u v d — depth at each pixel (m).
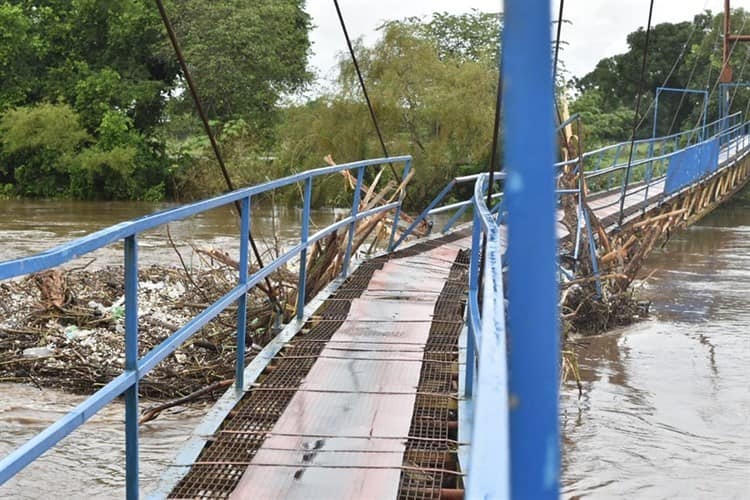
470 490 1.04
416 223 12.98
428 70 34.25
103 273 15.53
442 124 33.78
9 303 13.03
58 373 10.39
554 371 0.89
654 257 23.38
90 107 43.78
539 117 0.87
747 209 39.00
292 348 7.04
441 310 8.47
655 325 14.20
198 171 42.41
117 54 45.16
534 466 0.88
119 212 35.97
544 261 0.88
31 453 2.94
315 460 4.81
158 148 44.53
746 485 7.89
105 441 8.40
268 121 44.06
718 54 45.06
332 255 10.32
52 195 43.50
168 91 45.44
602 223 16.56
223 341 10.96
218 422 5.38
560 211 16.75
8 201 41.59
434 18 42.75
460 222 30.84
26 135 42.28
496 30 42.50
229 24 43.12
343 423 5.34
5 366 10.54
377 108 33.78
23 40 43.62
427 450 4.95
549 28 0.86
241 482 4.52
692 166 20.25
